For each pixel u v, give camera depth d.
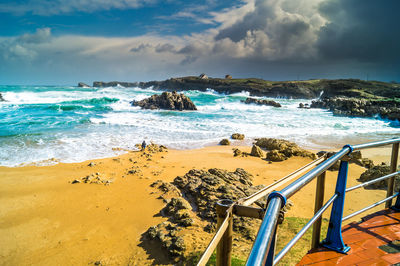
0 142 20.19
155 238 7.92
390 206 3.55
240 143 23.44
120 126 28.77
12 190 11.95
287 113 50.06
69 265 7.22
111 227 9.01
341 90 108.19
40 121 29.11
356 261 2.33
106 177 13.56
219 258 1.30
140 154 18.48
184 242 7.17
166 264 6.76
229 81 162.12
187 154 19.03
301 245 5.78
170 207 9.62
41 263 7.34
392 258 2.39
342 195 2.38
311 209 9.90
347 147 2.25
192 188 10.68
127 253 7.54
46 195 11.46
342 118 44.56
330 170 14.42
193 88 167.88
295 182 1.40
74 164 15.84
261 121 36.06
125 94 69.44
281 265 4.83
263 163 17.09
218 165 16.27
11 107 39.72
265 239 0.89
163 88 185.12
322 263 2.29
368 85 113.06
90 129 26.45
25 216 9.80
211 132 27.55
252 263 0.76
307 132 29.09
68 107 41.72
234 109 55.53
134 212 9.91
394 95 88.44
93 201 10.88
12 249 7.97
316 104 69.50
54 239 8.43
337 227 2.47
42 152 18.23
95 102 51.72
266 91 134.75
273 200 1.18
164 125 30.42
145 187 12.18
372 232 2.91
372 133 29.67
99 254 7.61
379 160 17.88
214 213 8.85
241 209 1.22
